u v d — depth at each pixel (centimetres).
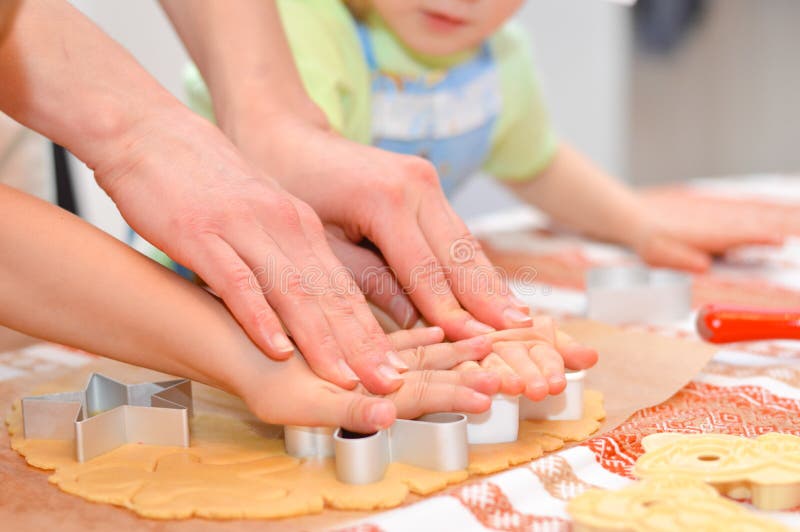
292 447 49
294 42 87
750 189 147
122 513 43
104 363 67
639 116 289
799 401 56
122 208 52
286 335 49
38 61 53
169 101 56
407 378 49
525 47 110
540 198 115
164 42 162
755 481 41
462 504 41
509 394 48
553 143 113
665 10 285
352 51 92
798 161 307
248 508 42
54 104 53
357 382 48
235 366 48
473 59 103
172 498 43
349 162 61
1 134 97
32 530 41
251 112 67
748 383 60
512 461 47
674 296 77
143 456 49
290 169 64
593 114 257
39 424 52
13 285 48
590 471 46
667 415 55
